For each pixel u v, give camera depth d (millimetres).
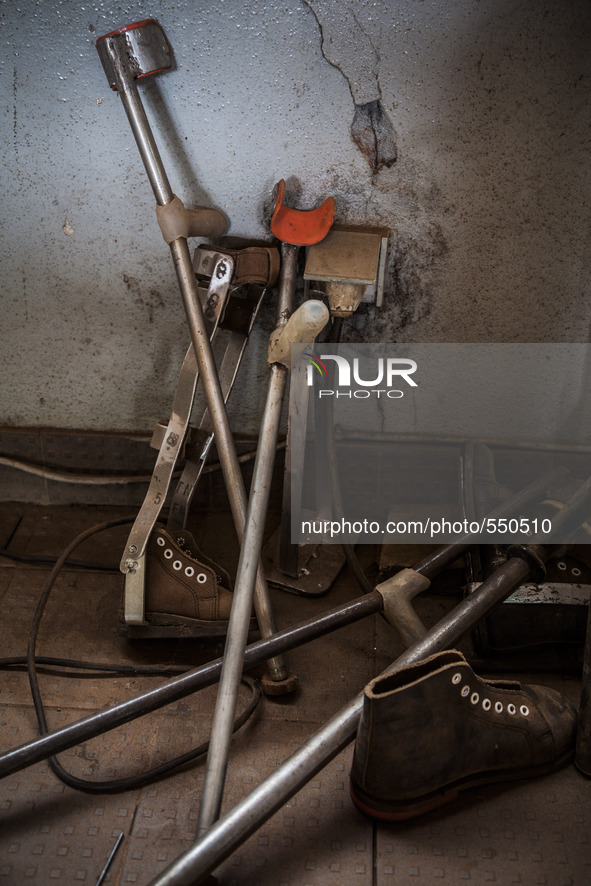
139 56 1522
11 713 1548
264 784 1182
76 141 1688
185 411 1616
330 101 1628
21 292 1873
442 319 1870
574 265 1775
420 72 1587
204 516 2102
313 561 1937
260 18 1543
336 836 1317
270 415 1535
